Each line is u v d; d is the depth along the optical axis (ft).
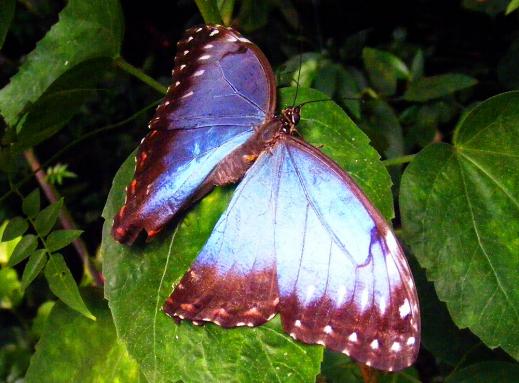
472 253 1.33
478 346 1.51
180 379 1.26
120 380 1.38
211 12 1.41
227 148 1.30
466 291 1.33
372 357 1.21
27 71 1.42
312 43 1.94
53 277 1.34
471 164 1.36
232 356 1.26
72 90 1.38
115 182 1.33
